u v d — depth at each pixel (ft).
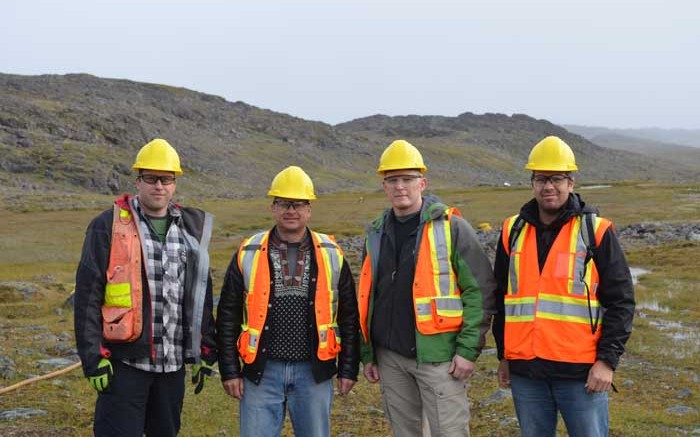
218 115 589.73
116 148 403.34
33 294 63.82
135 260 17.43
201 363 18.62
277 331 18.52
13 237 140.26
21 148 350.64
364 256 19.39
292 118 642.22
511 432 26.18
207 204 247.29
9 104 421.18
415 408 19.25
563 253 17.33
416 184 18.61
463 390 18.60
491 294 18.39
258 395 18.58
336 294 18.93
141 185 17.83
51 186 310.04
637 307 57.98
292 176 18.53
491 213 187.42
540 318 17.38
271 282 18.48
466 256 18.30
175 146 440.45
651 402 31.01
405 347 18.57
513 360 17.92
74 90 553.23
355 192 382.83
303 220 18.53
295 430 19.07
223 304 18.93
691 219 152.15
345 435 26.55
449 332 18.33
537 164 17.42
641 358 39.96
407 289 18.54
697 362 38.75
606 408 17.66
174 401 18.33
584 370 17.07
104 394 17.54
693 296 61.72
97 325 16.93
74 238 141.38
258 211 215.92
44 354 38.99
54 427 25.94
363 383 34.60
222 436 26.13
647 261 86.69
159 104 575.38
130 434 17.47
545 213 17.88
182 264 18.11
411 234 18.66
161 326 17.72
